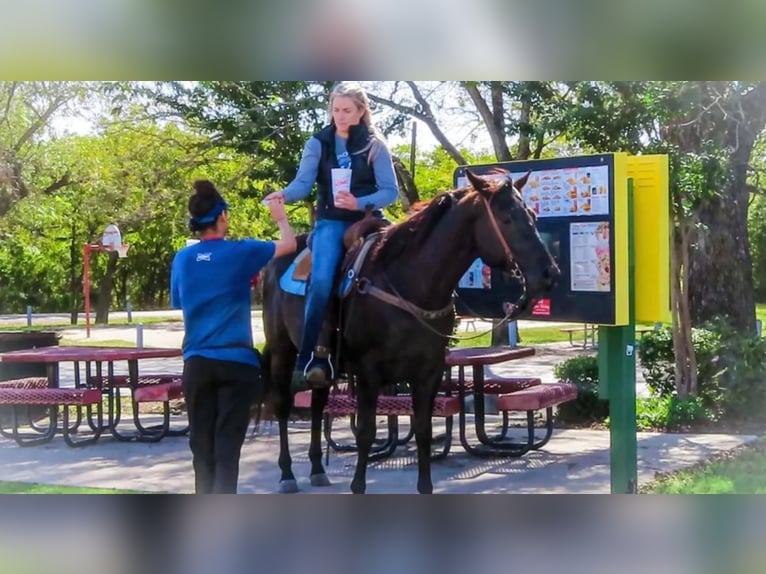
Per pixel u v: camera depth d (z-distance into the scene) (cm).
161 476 736
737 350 1015
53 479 729
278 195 550
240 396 500
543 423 1010
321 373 561
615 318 600
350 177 571
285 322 641
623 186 601
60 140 2108
